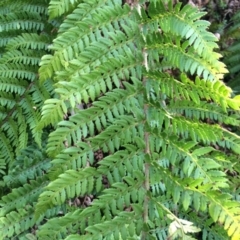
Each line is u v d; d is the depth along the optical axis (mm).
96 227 603
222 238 830
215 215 586
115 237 604
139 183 623
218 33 1217
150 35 662
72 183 629
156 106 645
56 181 625
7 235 855
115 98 646
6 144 954
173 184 606
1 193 958
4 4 947
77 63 658
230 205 579
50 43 930
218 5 1254
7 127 955
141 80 664
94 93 645
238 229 581
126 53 657
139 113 643
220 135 652
